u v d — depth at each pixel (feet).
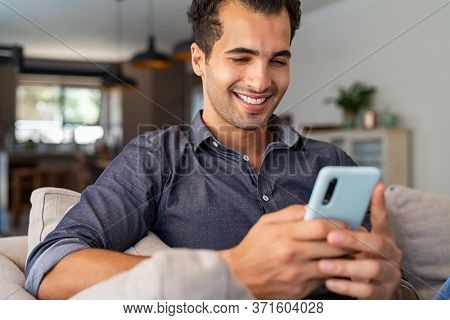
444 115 7.20
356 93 8.96
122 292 1.17
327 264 1.44
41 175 11.60
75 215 2.15
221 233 2.40
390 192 2.09
